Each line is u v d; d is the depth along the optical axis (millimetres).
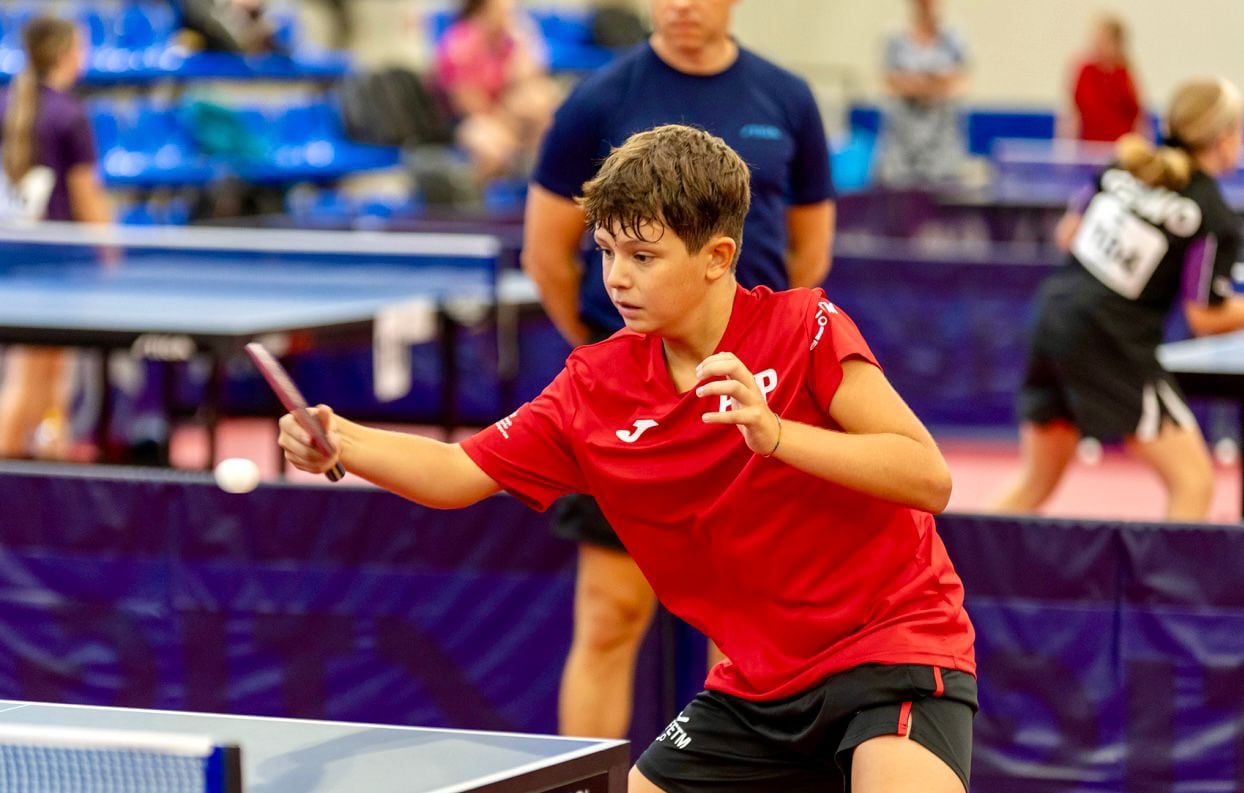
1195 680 7523
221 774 3840
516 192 23172
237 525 8125
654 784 5359
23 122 13984
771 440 4605
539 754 4738
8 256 13820
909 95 27516
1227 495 15375
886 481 4738
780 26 34219
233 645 8195
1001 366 16391
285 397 4742
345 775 4555
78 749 3947
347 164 22859
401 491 5141
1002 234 22344
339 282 13602
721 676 5344
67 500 8203
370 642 8141
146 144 20891
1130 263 10359
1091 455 14086
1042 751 7621
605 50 28547
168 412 13867
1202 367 10750
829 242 7711
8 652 8320
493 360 16531
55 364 13805
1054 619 7562
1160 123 30250
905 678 4938
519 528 8008
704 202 4703
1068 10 32781
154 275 13859
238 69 21938
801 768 5242
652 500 5105
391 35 27688
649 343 5086
